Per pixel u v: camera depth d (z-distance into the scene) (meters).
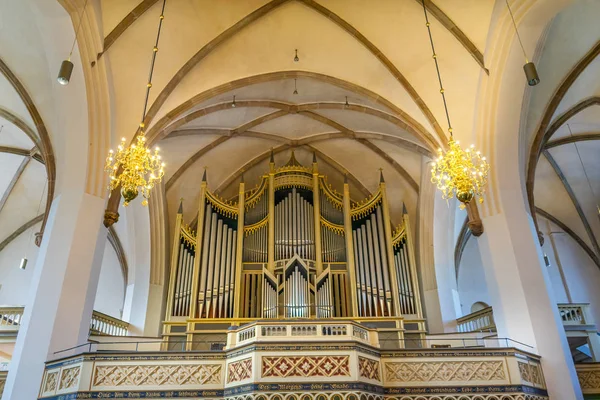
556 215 19.36
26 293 18.44
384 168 18.03
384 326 14.09
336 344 8.78
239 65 13.79
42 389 9.68
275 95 15.53
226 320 14.07
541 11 10.87
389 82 13.92
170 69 13.01
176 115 13.60
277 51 13.75
